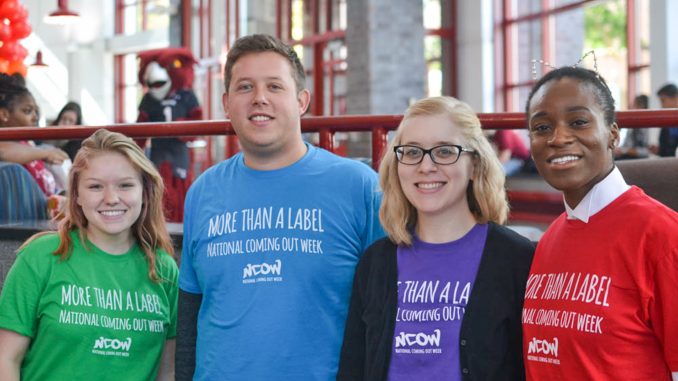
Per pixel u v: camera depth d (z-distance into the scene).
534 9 11.56
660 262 1.65
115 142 2.31
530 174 5.01
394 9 10.09
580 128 1.76
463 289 1.96
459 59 12.22
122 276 2.32
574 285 1.75
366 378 2.00
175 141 4.09
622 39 10.30
